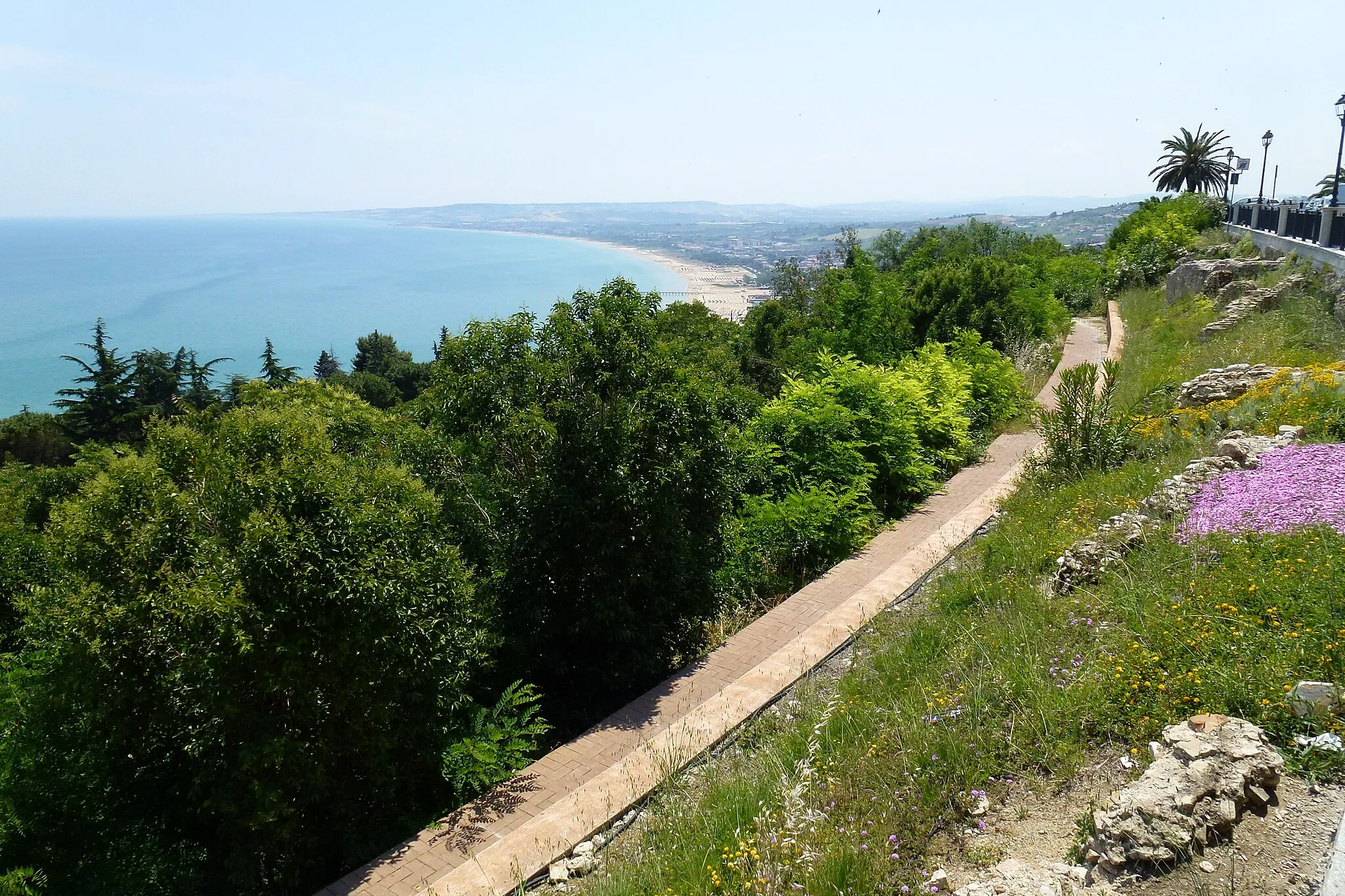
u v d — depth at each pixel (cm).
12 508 1245
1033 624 582
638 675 835
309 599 542
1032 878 328
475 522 827
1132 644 464
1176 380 1260
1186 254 2880
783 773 475
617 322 831
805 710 615
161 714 551
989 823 394
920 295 2414
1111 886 316
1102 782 395
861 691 598
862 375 1327
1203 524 588
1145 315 2427
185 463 643
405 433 928
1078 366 1047
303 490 577
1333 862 283
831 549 1052
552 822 536
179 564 570
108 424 4503
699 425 821
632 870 450
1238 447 736
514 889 479
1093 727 437
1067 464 1002
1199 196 3703
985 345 1908
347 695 560
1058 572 658
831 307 2272
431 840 554
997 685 498
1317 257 1620
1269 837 320
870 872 369
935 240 5016
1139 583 550
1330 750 351
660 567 816
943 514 1162
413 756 624
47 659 616
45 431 4459
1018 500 981
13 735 591
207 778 545
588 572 805
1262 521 550
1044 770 423
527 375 818
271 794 522
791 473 1184
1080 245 6612
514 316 858
